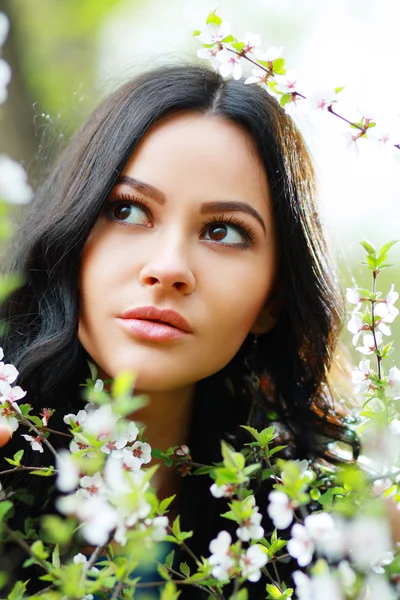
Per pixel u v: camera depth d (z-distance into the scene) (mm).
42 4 3773
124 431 934
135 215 1080
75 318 1123
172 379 1054
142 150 1085
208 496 1283
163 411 1242
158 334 1031
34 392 1171
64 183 1205
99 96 1619
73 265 1117
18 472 1148
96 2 3949
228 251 1103
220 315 1081
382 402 1024
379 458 926
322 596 748
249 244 1126
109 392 1158
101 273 1072
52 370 1148
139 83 1190
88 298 1094
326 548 770
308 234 1271
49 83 3676
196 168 1073
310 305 1293
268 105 1179
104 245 1086
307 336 1327
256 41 1045
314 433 1360
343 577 763
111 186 1088
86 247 1105
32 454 1156
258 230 1131
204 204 1067
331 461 1350
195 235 1082
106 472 773
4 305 1262
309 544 774
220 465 1093
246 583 1170
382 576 844
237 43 1037
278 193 1168
